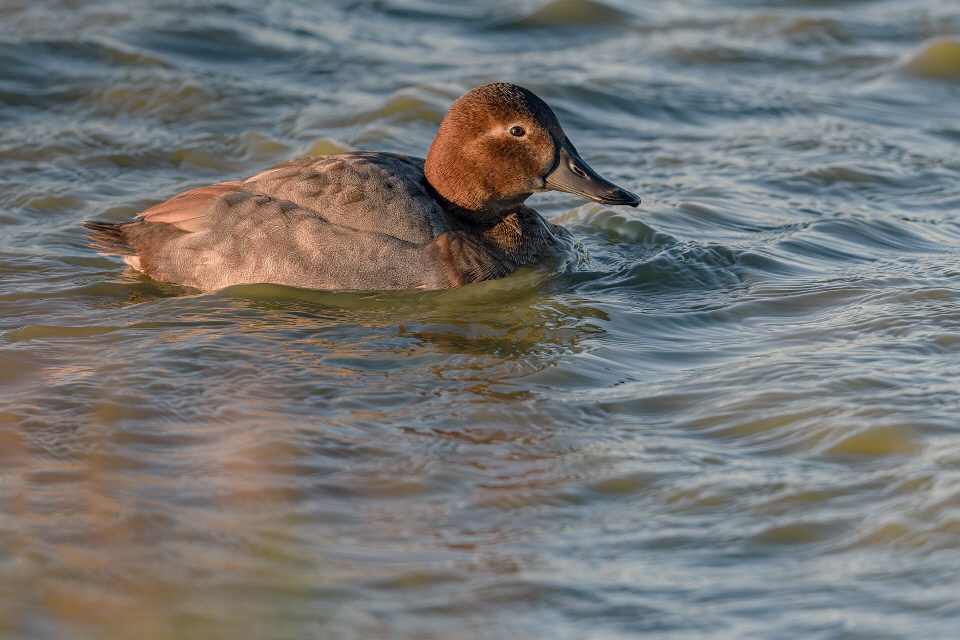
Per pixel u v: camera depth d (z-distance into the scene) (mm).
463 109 12094
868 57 20359
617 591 6602
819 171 15547
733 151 16453
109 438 8344
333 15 21891
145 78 18203
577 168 12062
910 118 17859
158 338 10383
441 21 22000
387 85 18656
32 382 9320
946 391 8867
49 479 7801
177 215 11875
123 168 15547
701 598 6516
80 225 13562
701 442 8359
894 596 6438
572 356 10070
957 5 22812
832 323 10586
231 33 20375
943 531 6988
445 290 11703
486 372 9734
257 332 10578
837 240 13195
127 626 6191
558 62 19875
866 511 7297
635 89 18641
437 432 8586
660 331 10742
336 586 6637
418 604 6488
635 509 7484
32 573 6672
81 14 20609
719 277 12125
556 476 7922
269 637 6113
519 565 6883
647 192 14930
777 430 8453
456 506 7559
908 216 14039
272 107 17688
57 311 11125
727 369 9633
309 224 11539
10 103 17359
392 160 12453
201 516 7344
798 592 6535
